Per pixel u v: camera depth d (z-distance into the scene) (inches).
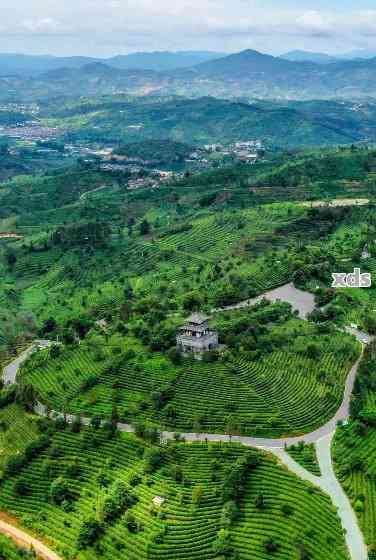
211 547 6860.2
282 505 7214.6
